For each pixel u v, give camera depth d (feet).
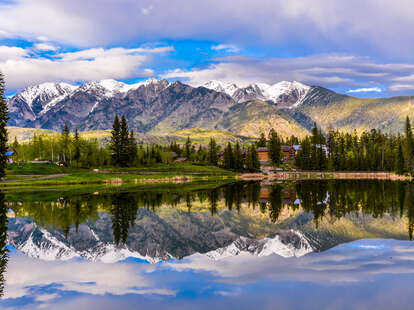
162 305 56.08
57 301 58.44
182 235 119.44
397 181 412.98
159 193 275.39
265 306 55.06
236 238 114.52
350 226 131.95
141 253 93.81
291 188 320.29
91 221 144.56
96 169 524.52
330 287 63.62
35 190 292.61
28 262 84.28
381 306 54.60
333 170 620.49
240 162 645.92
